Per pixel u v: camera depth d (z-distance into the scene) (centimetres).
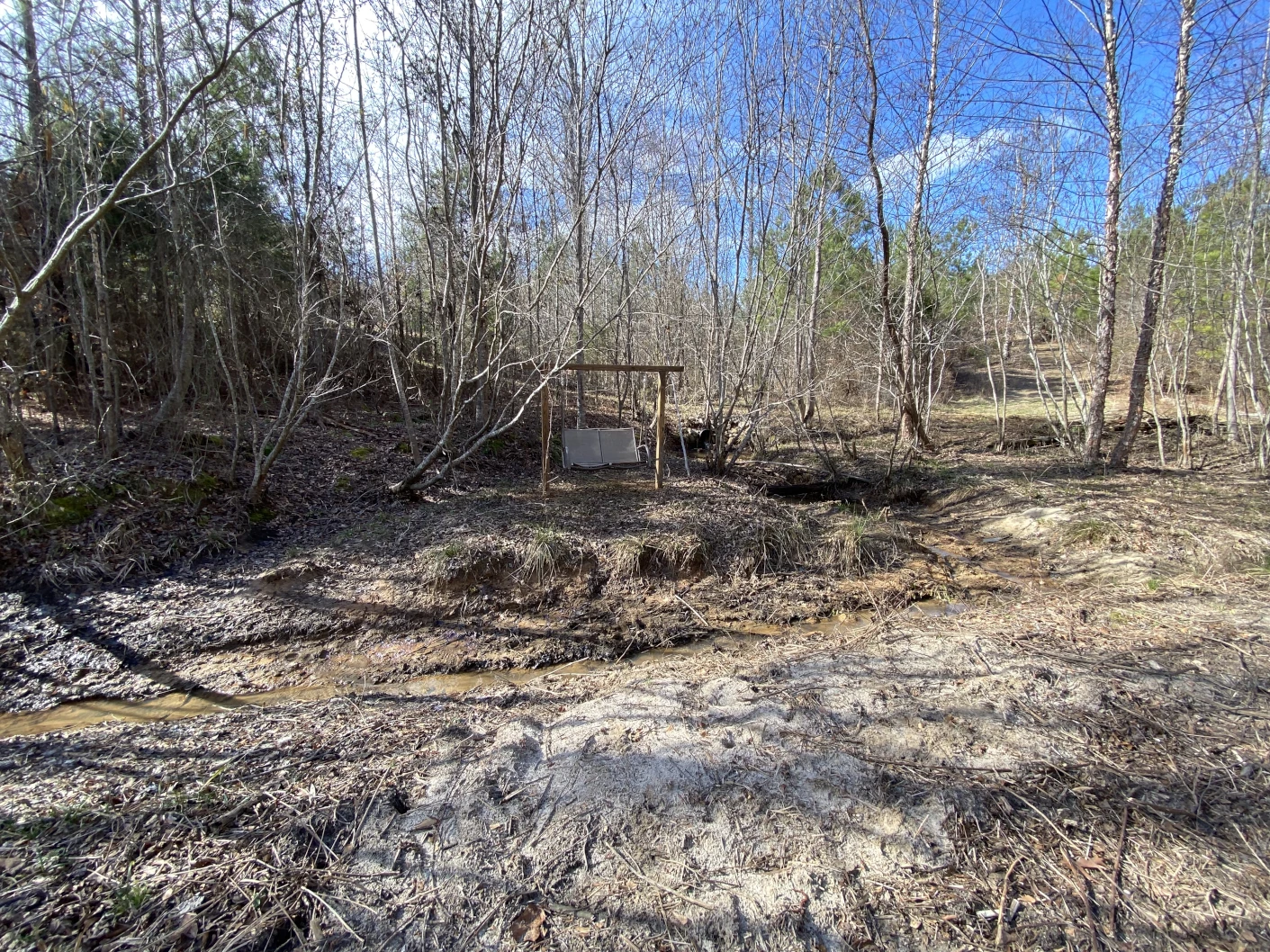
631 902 207
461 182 816
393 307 931
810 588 586
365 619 500
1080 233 927
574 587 561
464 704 382
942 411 1647
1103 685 329
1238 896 205
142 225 784
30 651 438
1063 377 1031
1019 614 477
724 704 326
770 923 198
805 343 1073
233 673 434
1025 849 225
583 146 862
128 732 341
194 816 246
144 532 568
